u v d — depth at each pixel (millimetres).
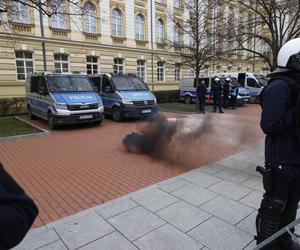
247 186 4527
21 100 16609
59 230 3297
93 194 4438
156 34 26656
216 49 17438
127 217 3568
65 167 5910
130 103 12188
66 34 19969
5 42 17062
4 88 17312
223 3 17875
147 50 25703
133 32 24547
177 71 28969
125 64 24156
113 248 2938
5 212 965
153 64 26516
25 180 5164
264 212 2410
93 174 5402
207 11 17562
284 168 2209
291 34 14727
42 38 18578
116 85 12891
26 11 17406
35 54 18469
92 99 11133
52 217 3693
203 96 15258
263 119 2242
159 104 21453
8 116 15672
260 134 8320
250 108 18016
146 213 3664
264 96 2299
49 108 10875
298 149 2211
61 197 4352
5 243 987
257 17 17047
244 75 21594
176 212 3674
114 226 3361
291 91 2148
